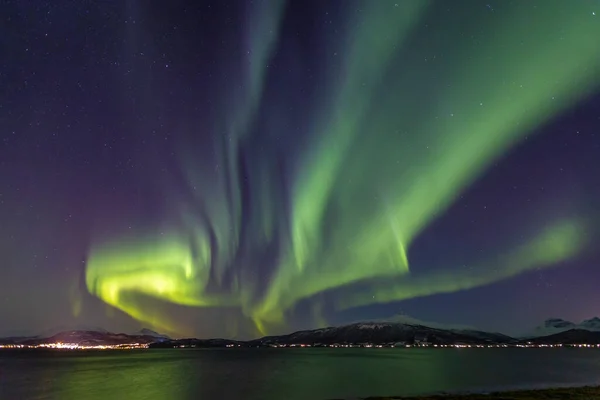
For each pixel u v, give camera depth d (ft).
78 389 166.91
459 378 205.57
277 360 407.23
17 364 347.15
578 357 464.24
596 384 172.45
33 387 174.60
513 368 285.64
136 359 439.63
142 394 149.38
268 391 155.33
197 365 327.88
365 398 122.11
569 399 109.50
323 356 510.17
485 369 275.18
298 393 147.33
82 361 400.47
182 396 142.20
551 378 203.00
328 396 136.77
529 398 111.24
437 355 537.65
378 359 426.92
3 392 158.30
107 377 221.66
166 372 255.91
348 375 229.45
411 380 198.59
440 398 114.73
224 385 178.70
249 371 261.85
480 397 116.16
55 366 321.52
